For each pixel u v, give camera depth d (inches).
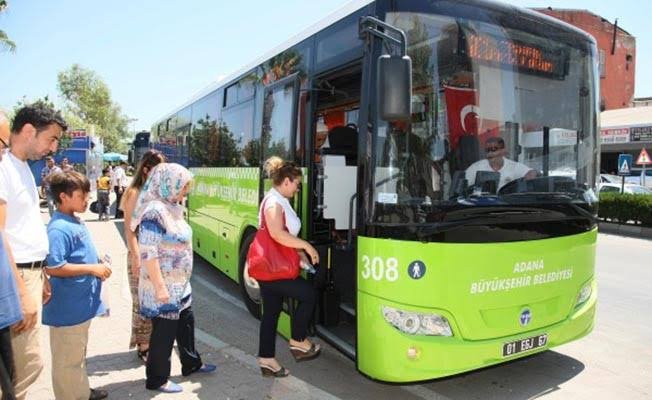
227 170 305.9
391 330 151.9
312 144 204.7
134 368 187.6
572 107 185.9
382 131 154.2
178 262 163.6
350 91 212.5
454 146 157.8
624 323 256.8
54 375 147.0
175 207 164.9
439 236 149.6
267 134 243.1
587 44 193.9
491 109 165.9
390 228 151.9
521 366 201.2
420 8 157.9
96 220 679.7
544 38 180.5
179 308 165.6
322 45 196.9
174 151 503.5
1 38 705.6
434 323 150.6
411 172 151.9
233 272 289.0
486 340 156.1
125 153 3065.9
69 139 1141.1
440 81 158.2
